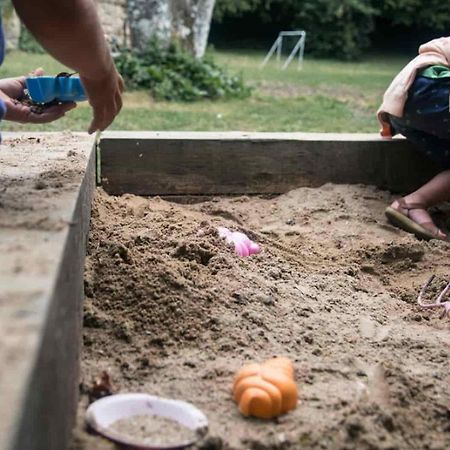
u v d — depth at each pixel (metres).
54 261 0.61
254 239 1.42
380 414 0.76
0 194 0.84
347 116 3.14
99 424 0.70
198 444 0.68
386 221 1.57
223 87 3.64
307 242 1.45
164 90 3.39
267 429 0.73
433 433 0.78
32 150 1.25
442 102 1.54
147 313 0.94
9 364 0.45
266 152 1.66
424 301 1.22
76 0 0.78
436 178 1.56
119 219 1.36
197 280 1.05
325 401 0.78
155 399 0.73
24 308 0.52
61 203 0.80
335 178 1.70
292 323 0.99
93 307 0.94
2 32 0.81
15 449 0.41
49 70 3.41
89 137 1.43
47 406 0.55
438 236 1.52
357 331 1.01
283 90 4.06
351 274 1.30
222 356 0.88
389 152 1.70
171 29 3.77
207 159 1.64
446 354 0.96
